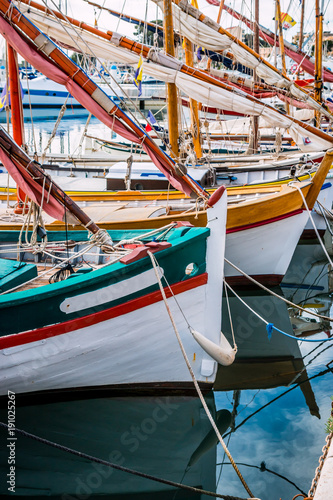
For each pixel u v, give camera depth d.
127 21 14.17
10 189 12.81
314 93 19.97
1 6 6.30
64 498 5.65
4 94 9.07
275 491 5.67
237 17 18.70
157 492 5.75
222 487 5.79
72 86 6.88
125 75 36.25
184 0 12.15
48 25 11.49
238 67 16.98
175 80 11.49
